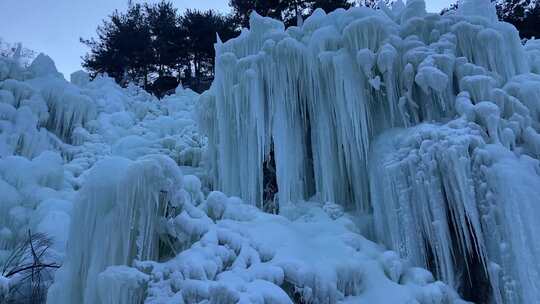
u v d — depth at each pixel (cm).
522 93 527
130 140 969
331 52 612
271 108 642
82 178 781
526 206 406
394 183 499
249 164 642
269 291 356
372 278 435
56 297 388
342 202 607
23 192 646
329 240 484
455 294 425
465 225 443
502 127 489
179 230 430
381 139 571
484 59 591
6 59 1065
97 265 391
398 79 590
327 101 625
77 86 1229
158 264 387
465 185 442
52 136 938
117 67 2359
